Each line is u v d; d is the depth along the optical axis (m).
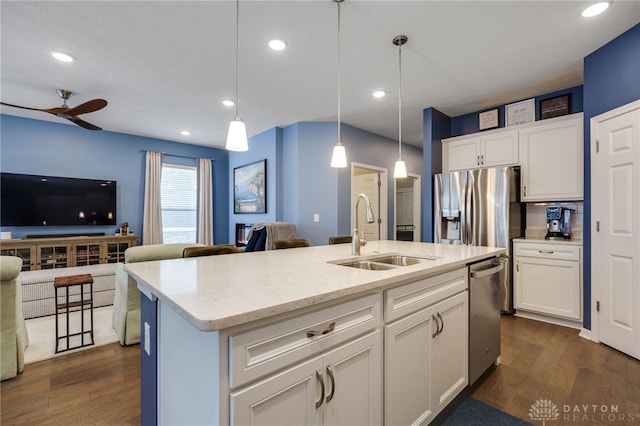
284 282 1.17
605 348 2.45
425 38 2.37
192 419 0.96
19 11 2.01
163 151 5.41
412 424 1.41
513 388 1.91
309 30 2.26
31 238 4.11
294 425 0.95
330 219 4.44
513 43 2.45
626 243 2.31
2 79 3.02
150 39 2.36
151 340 1.33
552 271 3.03
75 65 2.75
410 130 4.91
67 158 4.53
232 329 0.82
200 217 5.72
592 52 2.58
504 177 3.27
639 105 2.19
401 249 2.32
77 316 3.30
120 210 4.98
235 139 1.84
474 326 1.89
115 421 1.63
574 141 3.06
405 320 1.37
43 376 2.08
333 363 1.06
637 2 1.96
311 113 4.11
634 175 2.24
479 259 1.96
